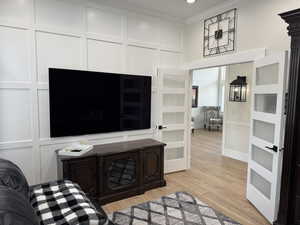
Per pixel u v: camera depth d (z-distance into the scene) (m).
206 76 9.36
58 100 2.90
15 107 2.73
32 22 2.75
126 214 2.57
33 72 2.80
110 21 3.33
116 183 2.92
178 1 3.21
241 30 3.04
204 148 5.88
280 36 2.55
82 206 1.67
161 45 3.86
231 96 4.93
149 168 3.22
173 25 3.96
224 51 3.32
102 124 3.29
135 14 3.54
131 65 3.57
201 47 3.76
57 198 1.82
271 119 2.39
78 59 3.10
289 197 2.19
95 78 3.17
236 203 2.85
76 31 3.05
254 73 2.78
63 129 2.98
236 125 4.85
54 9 2.89
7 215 0.94
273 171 2.35
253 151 2.83
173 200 2.92
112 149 2.96
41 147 2.92
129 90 3.52
